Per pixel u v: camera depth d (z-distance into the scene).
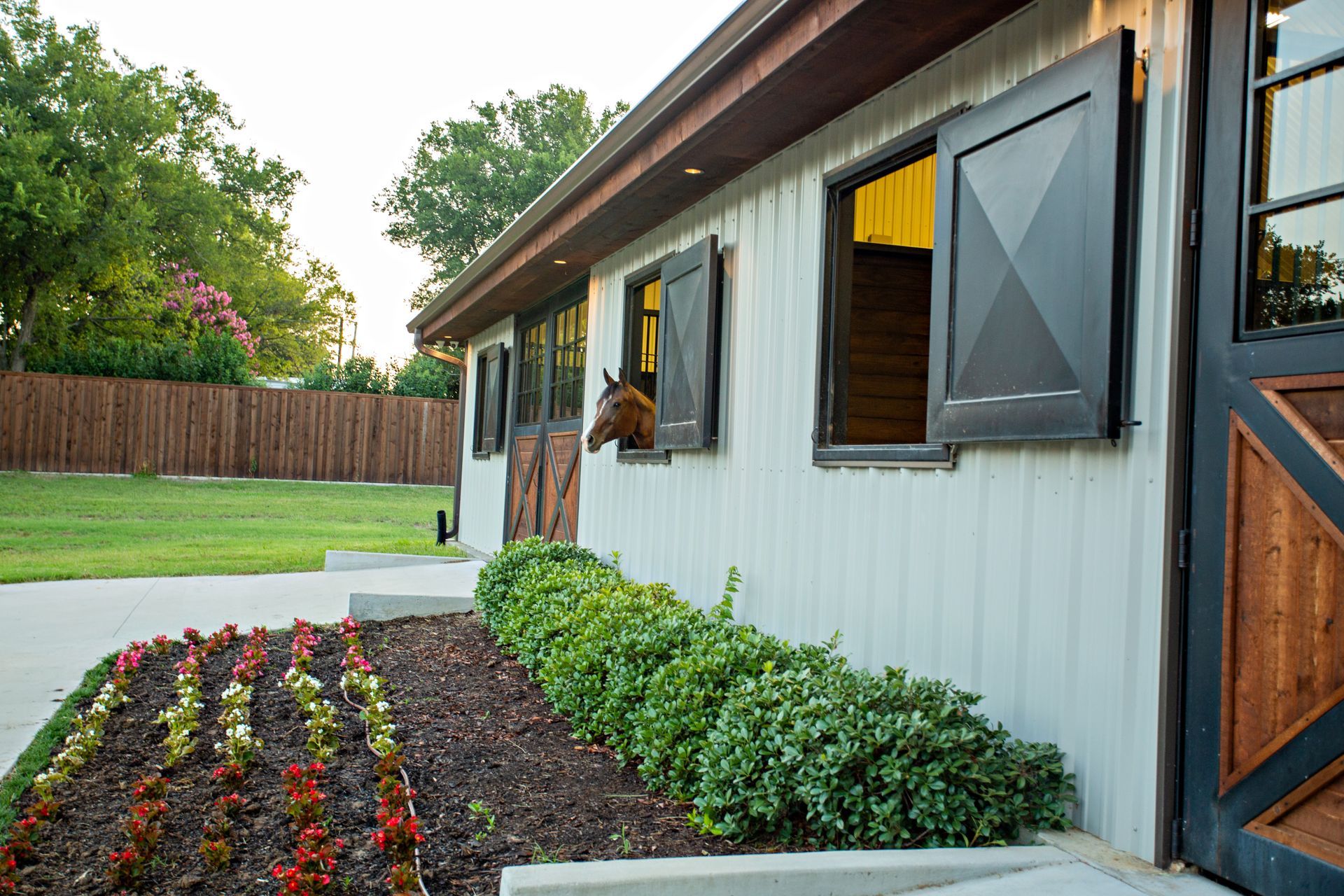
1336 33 2.35
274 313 38.16
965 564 3.47
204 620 7.03
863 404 5.57
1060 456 3.04
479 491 12.15
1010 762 2.97
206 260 30.12
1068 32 3.12
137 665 5.41
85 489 17.86
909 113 3.95
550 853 3.05
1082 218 2.87
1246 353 2.50
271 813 3.43
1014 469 3.24
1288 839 2.36
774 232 4.98
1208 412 2.60
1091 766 2.87
